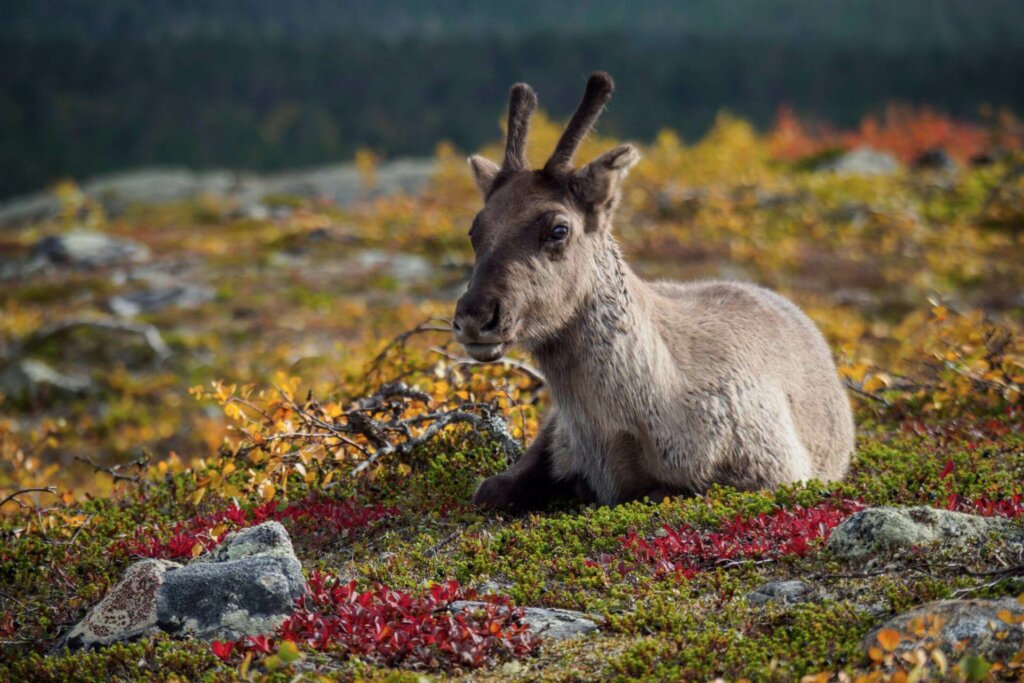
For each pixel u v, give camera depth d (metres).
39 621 8.59
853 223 32.22
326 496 10.21
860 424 12.73
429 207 36.78
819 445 10.64
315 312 26.16
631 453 9.52
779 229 31.97
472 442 10.87
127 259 33.50
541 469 10.00
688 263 29.03
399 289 28.06
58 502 11.86
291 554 8.05
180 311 26.75
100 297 28.81
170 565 8.01
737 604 7.27
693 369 9.57
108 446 18.73
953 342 13.44
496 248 8.90
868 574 7.30
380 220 35.81
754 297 10.95
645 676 6.55
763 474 9.59
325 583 7.98
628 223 32.41
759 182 37.09
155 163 188.12
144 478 11.58
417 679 6.50
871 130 51.97
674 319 9.93
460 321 8.62
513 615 7.34
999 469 9.42
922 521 7.64
